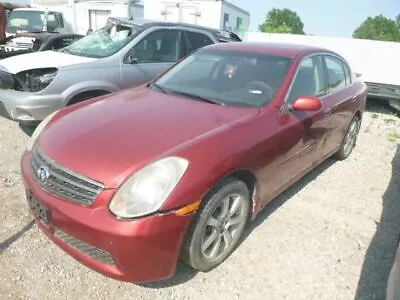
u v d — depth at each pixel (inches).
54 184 89.4
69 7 592.1
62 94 176.6
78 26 597.6
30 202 96.6
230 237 105.7
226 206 99.7
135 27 213.6
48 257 103.7
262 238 119.6
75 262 102.7
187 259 95.0
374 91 318.0
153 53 215.5
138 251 81.6
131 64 203.3
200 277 101.2
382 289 102.4
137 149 90.2
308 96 133.2
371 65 402.9
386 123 290.7
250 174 105.0
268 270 105.9
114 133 97.6
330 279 104.8
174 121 105.5
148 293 94.7
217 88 130.8
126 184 82.9
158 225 81.3
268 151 108.8
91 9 581.9
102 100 128.4
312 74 143.6
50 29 516.4
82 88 182.9
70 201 85.6
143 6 599.5
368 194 158.6
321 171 178.9
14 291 91.4
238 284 99.9
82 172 85.8
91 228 81.4
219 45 158.2
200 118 108.5
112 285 96.2
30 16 509.0
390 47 391.5
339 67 171.8
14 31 495.5
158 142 93.3
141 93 134.1
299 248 116.5
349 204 148.3
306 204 144.6
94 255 87.0
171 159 86.7
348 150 195.8
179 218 83.8
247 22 694.5
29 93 171.0
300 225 129.3
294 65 133.0
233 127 103.5
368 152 213.6
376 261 114.0
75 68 181.6
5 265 99.4
